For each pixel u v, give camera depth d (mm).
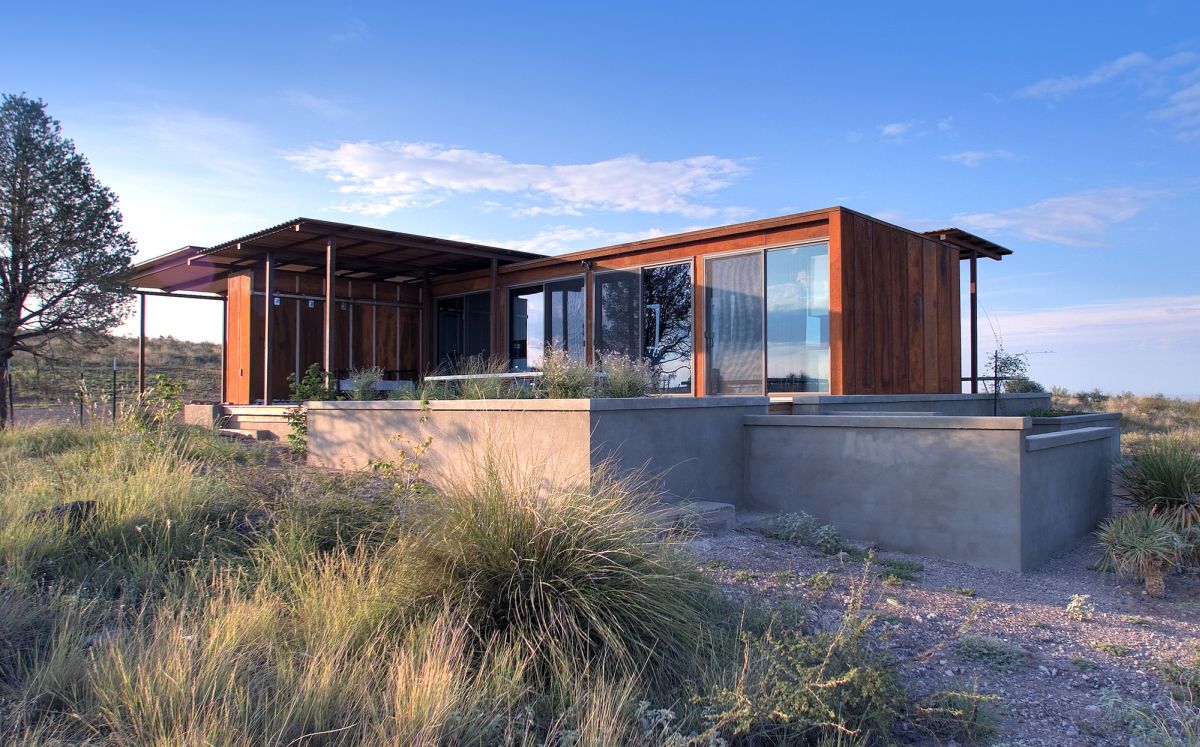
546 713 3012
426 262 13562
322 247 12000
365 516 5016
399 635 3393
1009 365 14148
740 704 2926
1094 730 3217
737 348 10234
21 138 14898
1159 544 5359
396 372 15320
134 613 3727
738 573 4965
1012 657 3939
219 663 2865
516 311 13625
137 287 15820
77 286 15508
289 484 5645
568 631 3371
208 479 5840
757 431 7359
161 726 2430
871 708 3059
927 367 11047
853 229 9320
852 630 3355
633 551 3803
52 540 4480
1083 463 7207
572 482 4445
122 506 5008
